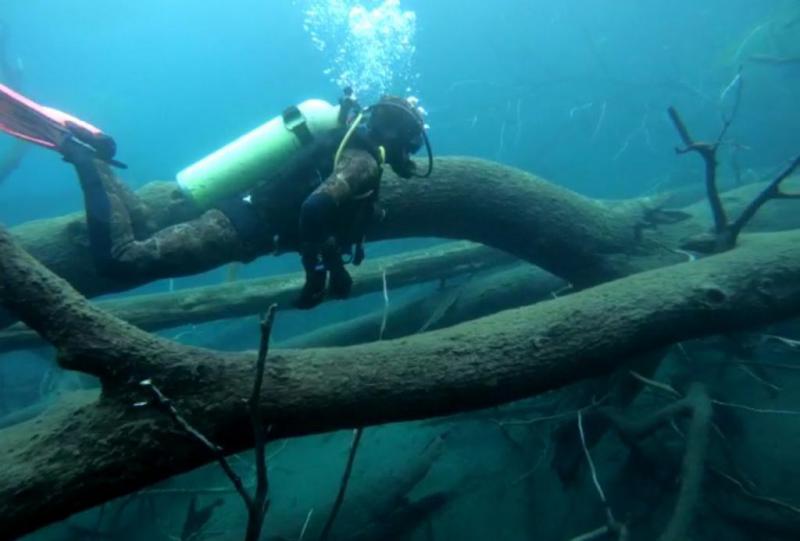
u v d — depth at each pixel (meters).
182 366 2.18
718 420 4.38
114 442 2.04
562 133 17.02
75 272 3.74
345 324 5.87
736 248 3.82
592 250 4.66
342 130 2.58
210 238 2.83
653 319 3.04
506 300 5.58
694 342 4.99
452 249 5.86
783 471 3.94
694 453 3.53
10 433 2.21
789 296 3.42
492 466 4.82
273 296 5.28
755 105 13.19
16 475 1.92
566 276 4.88
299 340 5.88
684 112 14.62
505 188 4.51
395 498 4.36
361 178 2.31
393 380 2.44
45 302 2.02
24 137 2.56
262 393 2.24
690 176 11.10
